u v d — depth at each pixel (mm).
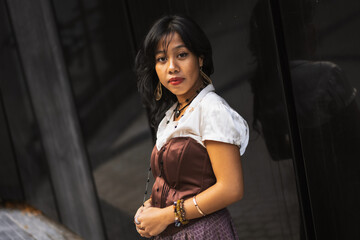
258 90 1841
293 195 1836
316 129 1640
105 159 3174
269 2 1661
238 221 2146
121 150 2951
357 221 1602
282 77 1714
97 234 3582
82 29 2977
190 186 1395
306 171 1720
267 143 1872
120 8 2547
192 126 1363
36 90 3973
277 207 1922
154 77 1577
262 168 1937
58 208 4344
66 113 3471
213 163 1322
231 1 1851
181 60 1365
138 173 2830
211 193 1314
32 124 4340
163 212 1398
